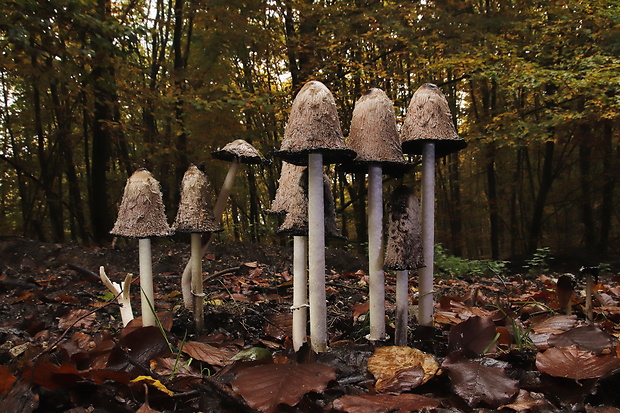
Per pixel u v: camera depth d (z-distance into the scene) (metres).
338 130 2.14
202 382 1.79
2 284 4.43
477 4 11.61
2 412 1.54
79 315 3.32
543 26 10.10
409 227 2.25
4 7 6.35
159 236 2.51
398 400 1.60
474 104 16.12
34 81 8.65
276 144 13.16
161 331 2.25
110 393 1.71
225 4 10.14
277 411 1.51
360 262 7.07
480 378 1.77
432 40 9.52
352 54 11.22
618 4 9.20
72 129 14.31
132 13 11.09
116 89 8.40
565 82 8.54
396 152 2.25
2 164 13.16
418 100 2.41
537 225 16.67
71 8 6.71
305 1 10.68
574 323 2.81
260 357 2.11
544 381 1.83
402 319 2.36
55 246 5.73
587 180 17.05
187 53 13.49
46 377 1.66
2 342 2.73
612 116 9.40
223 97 8.82
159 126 16.11
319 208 2.23
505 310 3.12
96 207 10.11
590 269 3.25
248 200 20.00
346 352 2.22
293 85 10.85
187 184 2.79
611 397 1.74
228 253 6.50
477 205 20.39
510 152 17.97
